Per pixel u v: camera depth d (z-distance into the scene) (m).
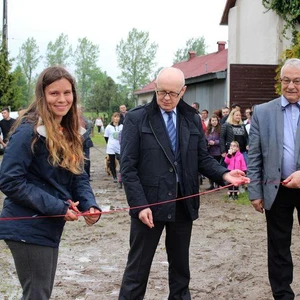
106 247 7.73
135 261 4.66
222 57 35.31
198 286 6.00
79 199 3.94
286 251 5.11
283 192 4.97
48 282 3.71
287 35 17.58
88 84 79.44
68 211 3.63
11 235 3.58
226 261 7.01
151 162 4.50
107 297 5.60
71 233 8.58
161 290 5.82
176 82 4.43
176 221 4.64
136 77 73.56
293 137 4.94
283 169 4.95
